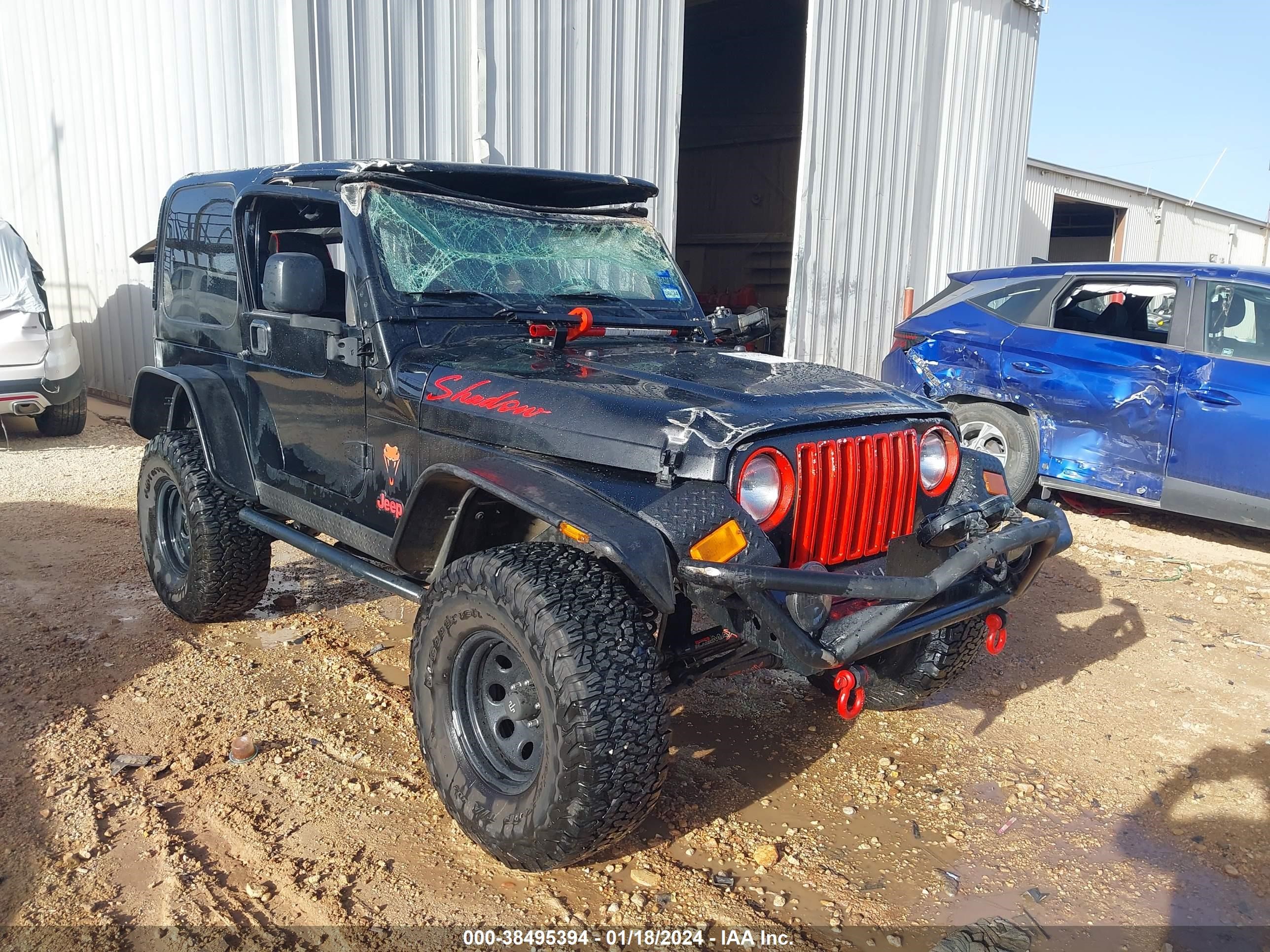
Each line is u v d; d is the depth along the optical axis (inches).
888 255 457.7
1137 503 247.3
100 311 430.9
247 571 166.9
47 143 444.1
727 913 102.3
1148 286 247.4
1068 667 172.6
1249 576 227.5
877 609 103.3
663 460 98.7
